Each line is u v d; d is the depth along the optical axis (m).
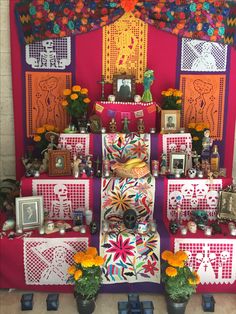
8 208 2.95
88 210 2.87
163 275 2.52
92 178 2.92
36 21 3.21
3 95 3.39
